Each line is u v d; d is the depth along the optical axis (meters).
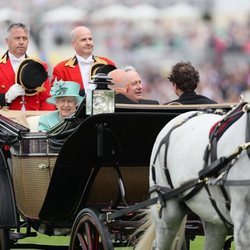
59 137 22.61
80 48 29.94
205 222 19.89
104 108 21.55
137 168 22.98
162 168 20.23
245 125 17.86
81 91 28.03
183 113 21.42
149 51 105.25
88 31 30.05
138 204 20.48
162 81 96.75
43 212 22.48
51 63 100.56
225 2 111.50
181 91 24.30
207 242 19.91
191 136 19.59
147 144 22.30
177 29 108.06
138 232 21.20
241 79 96.38
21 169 23.66
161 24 109.62
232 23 107.88
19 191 24.02
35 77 27.61
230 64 100.75
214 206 18.48
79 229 21.64
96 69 27.08
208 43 105.06
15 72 29.14
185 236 22.64
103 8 115.00
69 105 24.34
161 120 21.69
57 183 22.16
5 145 24.31
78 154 21.97
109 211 22.05
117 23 109.75
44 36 107.12
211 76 96.81
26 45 29.77
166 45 106.31
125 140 22.06
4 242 23.62
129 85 24.95
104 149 21.66
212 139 18.61
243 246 17.27
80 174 22.30
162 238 20.19
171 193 19.56
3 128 24.42
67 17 109.31
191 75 24.09
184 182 19.30
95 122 21.22
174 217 19.98
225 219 18.39
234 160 17.61
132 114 21.33
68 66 30.02
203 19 110.69
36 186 23.27
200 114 20.39
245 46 103.50
